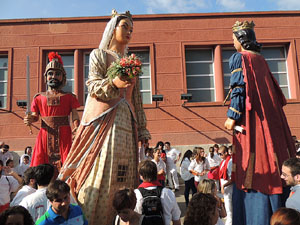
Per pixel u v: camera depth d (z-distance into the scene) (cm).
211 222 252
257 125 367
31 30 1292
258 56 404
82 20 1309
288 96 1303
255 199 351
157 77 1270
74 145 402
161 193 320
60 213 290
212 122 1233
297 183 305
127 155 404
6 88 1279
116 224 311
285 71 1326
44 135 496
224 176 587
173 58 1286
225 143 1213
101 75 414
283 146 367
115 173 380
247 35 409
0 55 1294
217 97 1280
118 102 409
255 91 376
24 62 1266
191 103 1247
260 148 359
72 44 1289
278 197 342
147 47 1302
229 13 1323
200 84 1311
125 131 408
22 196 366
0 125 1205
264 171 351
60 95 509
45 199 325
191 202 258
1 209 468
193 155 783
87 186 370
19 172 882
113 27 454
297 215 200
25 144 1186
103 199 366
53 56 532
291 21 1327
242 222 365
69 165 386
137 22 1308
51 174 345
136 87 466
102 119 397
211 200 257
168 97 1255
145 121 467
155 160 773
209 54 1338
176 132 1225
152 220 299
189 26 1315
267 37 1310
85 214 354
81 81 1267
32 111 511
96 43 1293
